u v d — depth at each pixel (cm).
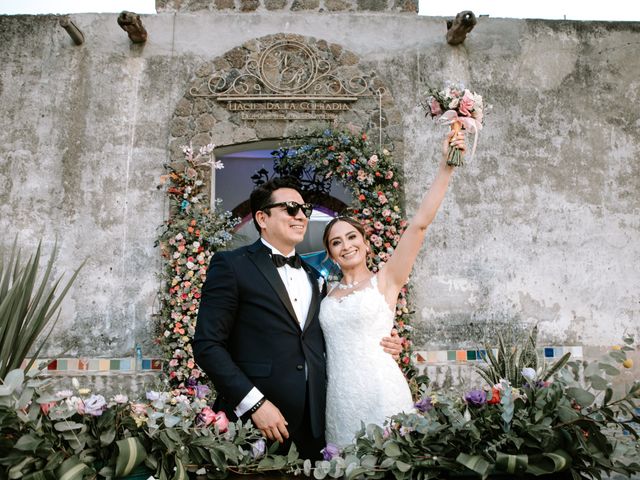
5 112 545
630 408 211
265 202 288
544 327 540
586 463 206
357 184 535
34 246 529
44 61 554
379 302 286
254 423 247
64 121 547
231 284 270
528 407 207
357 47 571
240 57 562
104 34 562
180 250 511
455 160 271
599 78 578
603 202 561
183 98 555
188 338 498
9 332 298
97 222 535
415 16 580
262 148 573
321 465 205
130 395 507
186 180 530
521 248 550
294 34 567
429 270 542
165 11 573
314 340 281
